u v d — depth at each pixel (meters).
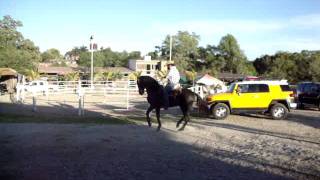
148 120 16.50
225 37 106.56
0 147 11.67
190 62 110.25
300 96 28.16
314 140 14.10
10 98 32.38
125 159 10.38
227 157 10.86
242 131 16.02
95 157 10.55
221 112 20.36
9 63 57.34
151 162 10.10
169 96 15.70
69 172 8.98
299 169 9.64
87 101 30.67
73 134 14.12
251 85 20.97
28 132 14.42
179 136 14.30
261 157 10.95
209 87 32.28
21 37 64.00
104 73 59.09
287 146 12.76
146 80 15.91
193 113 23.08
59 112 21.81
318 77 77.62
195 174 9.00
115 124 17.09
